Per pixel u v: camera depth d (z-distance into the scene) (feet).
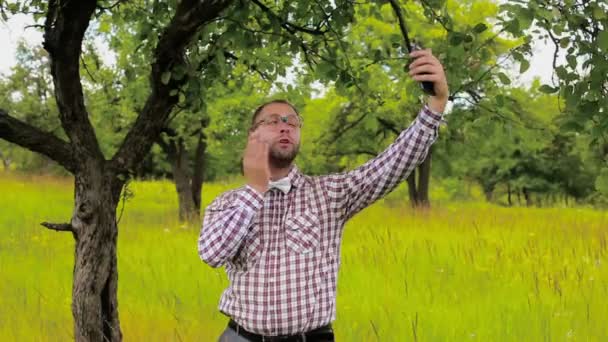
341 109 69.00
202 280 24.29
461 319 18.71
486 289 22.44
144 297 21.89
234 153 49.78
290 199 9.13
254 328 8.99
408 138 8.93
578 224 39.01
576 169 107.55
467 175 124.98
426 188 67.10
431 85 8.75
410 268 25.54
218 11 12.60
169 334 17.53
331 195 9.12
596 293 21.16
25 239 35.45
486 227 38.22
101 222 13.19
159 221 48.03
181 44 13.01
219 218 8.63
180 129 45.96
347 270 25.53
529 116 47.73
